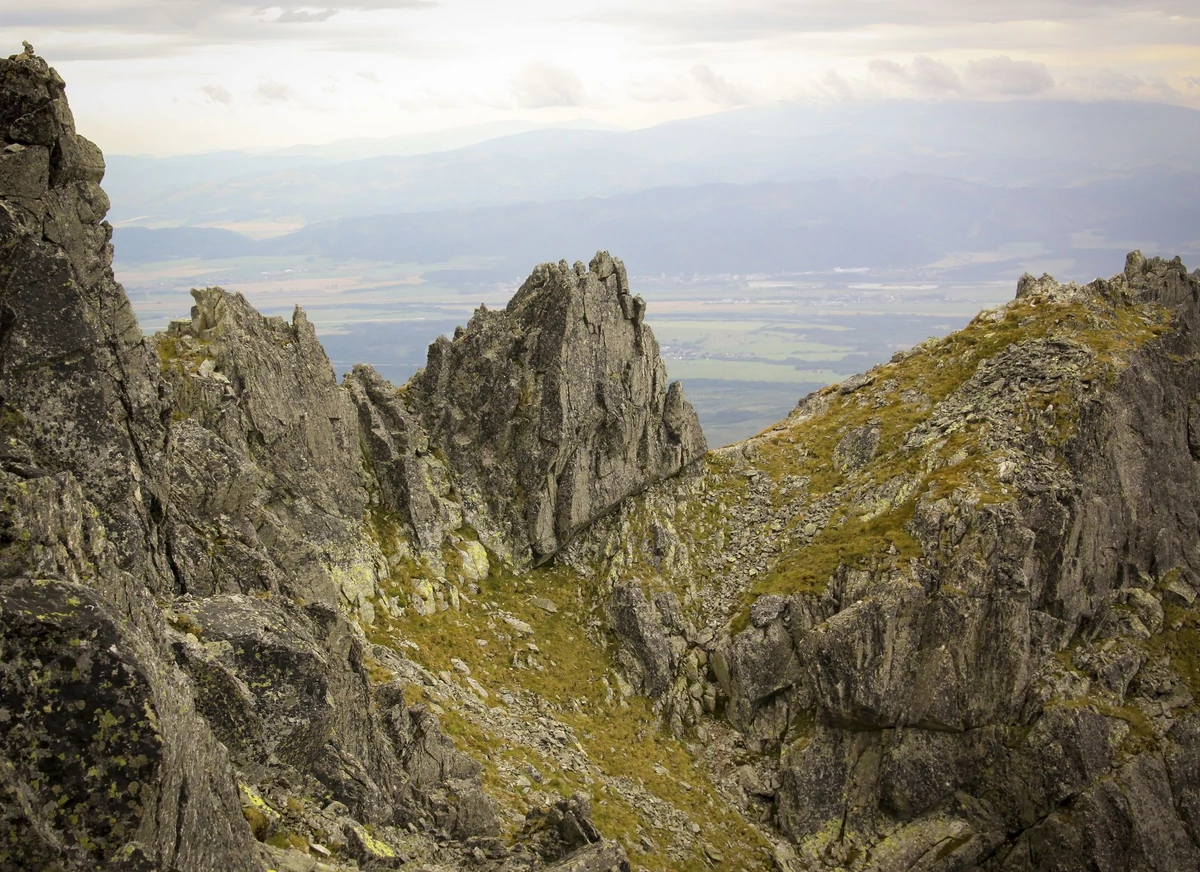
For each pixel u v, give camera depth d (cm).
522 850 3788
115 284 3538
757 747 6925
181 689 2344
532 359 7862
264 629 3247
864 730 6800
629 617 7375
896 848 6456
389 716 4272
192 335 5881
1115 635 7044
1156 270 9644
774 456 9031
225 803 2405
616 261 8206
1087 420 7506
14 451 2519
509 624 7112
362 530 6719
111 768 1952
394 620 6488
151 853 1964
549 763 5875
